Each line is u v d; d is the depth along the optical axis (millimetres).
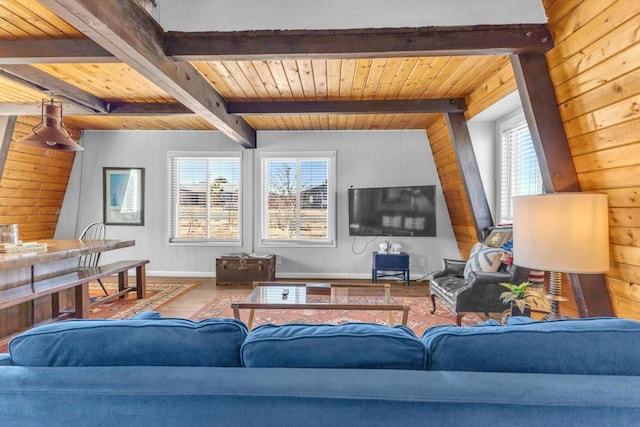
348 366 966
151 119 4824
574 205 1831
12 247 2908
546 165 2295
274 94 3656
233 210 5613
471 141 4125
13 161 4523
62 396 909
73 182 5598
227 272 5027
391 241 5430
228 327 1013
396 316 3666
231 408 896
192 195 5625
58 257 2949
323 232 5516
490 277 3031
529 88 2252
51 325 1051
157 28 2191
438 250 5395
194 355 984
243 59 2320
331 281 5305
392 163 5375
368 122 4910
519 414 868
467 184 4031
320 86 3441
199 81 3068
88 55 2377
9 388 914
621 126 1873
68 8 1546
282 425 892
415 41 2205
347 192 5410
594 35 1856
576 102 2105
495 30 2180
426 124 5008
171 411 902
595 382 892
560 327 1000
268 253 5535
